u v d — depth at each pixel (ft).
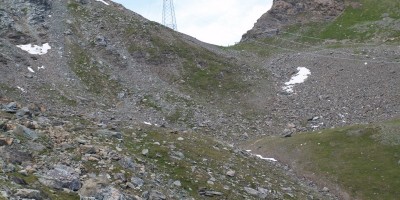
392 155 232.32
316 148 252.62
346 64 396.37
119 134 187.62
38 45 367.86
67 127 176.55
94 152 144.97
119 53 389.19
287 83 385.91
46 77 323.16
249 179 185.78
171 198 135.13
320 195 207.10
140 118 295.69
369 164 229.66
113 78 350.43
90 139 165.27
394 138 244.22
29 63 334.85
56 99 290.76
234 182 177.17
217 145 226.38
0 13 387.96
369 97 331.77
